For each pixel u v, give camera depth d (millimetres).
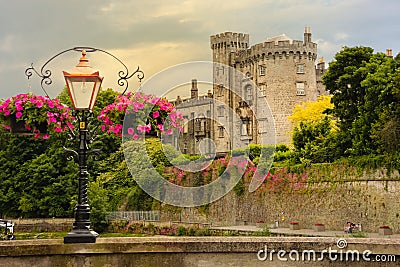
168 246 12625
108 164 82750
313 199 63000
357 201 57562
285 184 66750
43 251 12438
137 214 78875
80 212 13422
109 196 82062
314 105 96188
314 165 63438
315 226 59312
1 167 86938
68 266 12531
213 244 12656
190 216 75250
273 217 68000
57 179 84500
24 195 84875
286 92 108688
